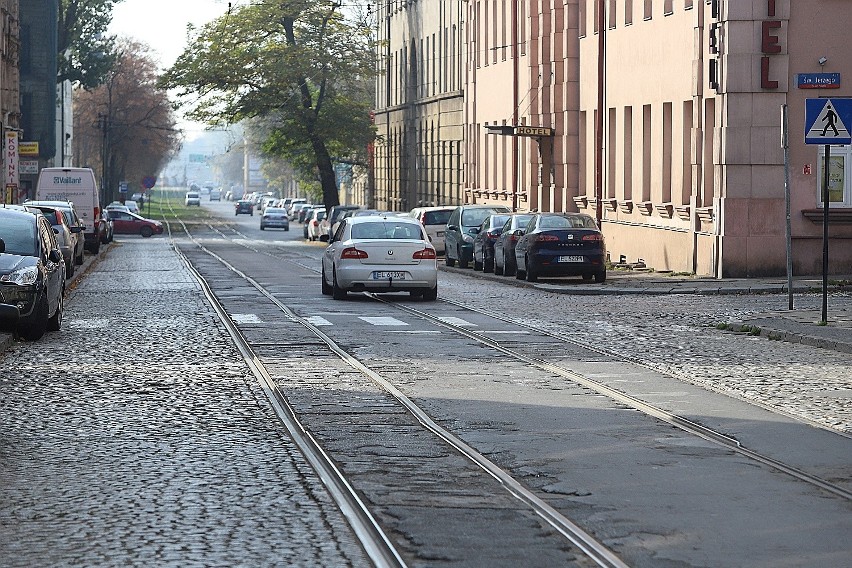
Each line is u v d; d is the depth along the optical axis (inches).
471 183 3511.3
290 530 414.9
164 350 938.7
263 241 4109.3
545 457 548.4
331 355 920.9
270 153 4530.0
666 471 520.1
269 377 797.2
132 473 505.0
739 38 1684.3
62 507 446.6
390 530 416.8
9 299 970.7
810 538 410.3
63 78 4744.1
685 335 1075.9
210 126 4293.8
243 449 558.6
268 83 4197.8
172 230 5246.1
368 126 4372.5
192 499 459.8
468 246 2290.8
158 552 386.9
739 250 1708.9
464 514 440.1
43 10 4249.5
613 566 374.6
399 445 574.9
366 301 1465.3
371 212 2534.5
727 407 689.6
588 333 1091.3
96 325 1138.7
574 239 1750.7
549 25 2684.5
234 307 1360.7
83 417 639.1
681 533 416.5
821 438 597.9
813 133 1117.7
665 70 1985.7
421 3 4178.2
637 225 2138.3
